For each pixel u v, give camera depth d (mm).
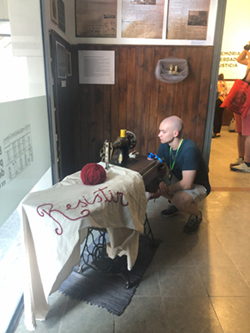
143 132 3189
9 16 1411
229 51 6223
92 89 3059
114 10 2799
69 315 1430
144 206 1561
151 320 1412
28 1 1656
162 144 2205
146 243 2072
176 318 1430
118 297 1547
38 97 1806
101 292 1580
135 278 1692
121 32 2873
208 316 1447
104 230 1434
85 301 1517
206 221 2465
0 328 1324
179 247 2057
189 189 2096
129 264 1485
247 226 2400
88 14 2812
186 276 1747
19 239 2055
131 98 3078
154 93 3051
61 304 1497
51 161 2186
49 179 2209
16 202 1369
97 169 1398
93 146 3262
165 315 1446
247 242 2156
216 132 5984
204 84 3006
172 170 2178
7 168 1252
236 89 3547
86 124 3184
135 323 1393
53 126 2186
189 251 2012
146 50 2906
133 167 1731
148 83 3018
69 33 2838
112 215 1296
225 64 6328
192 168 1939
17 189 1390
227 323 1409
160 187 2049
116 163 1771
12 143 1321
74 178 1503
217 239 2182
